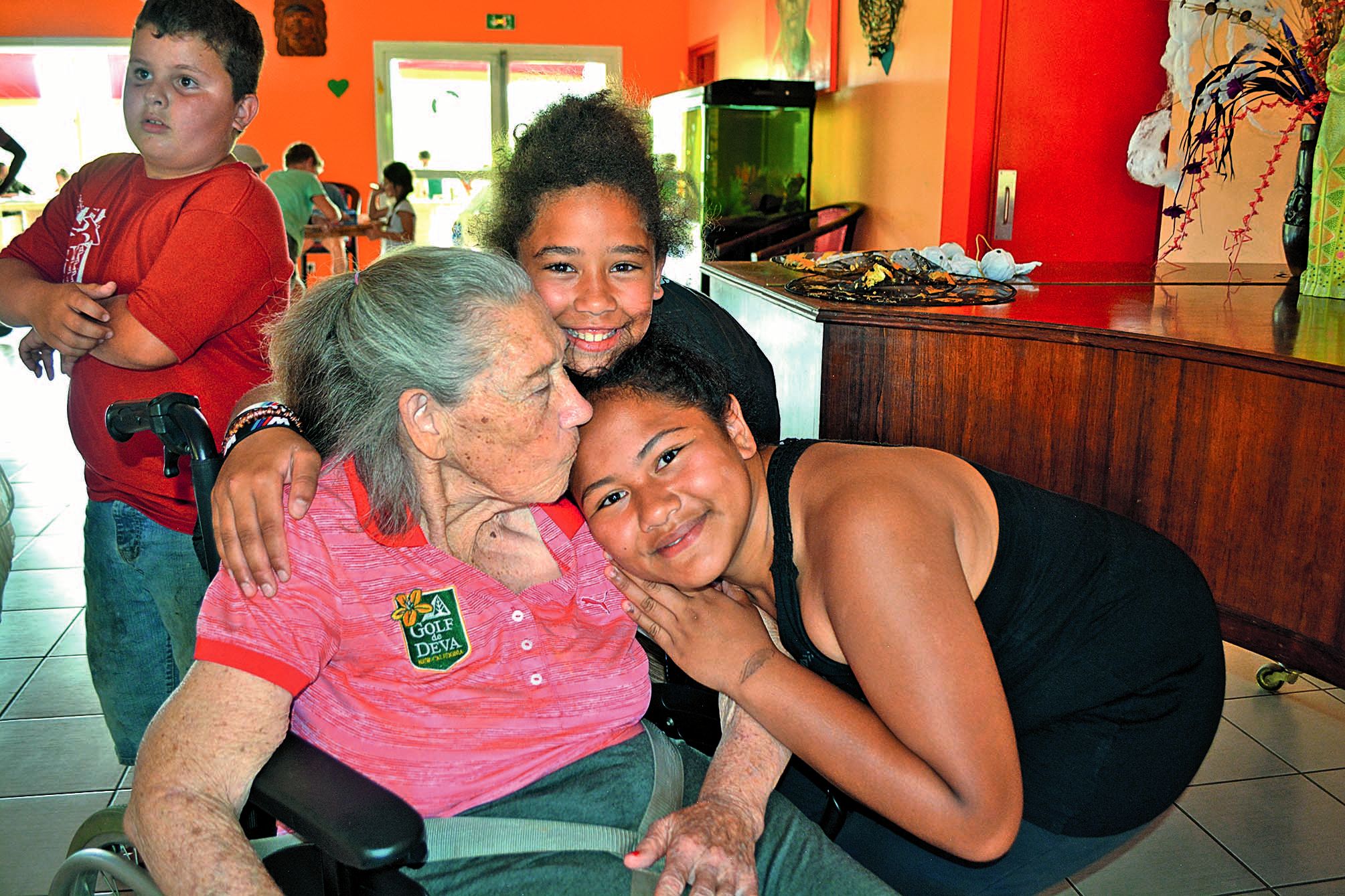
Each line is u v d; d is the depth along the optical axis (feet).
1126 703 4.26
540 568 4.25
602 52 31.40
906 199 17.90
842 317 8.05
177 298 5.64
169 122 5.74
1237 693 9.21
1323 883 6.82
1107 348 6.32
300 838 3.67
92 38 30.22
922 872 4.62
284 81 30.53
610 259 4.73
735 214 20.92
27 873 6.84
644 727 4.43
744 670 3.93
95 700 9.12
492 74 31.09
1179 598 4.44
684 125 22.54
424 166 31.78
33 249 6.31
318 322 3.90
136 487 5.87
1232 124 9.82
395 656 3.86
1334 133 8.09
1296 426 5.28
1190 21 9.43
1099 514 4.57
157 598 6.12
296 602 3.66
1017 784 3.58
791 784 4.95
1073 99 15.96
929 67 16.84
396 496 3.79
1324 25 8.50
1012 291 9.05
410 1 30.45
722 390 4.00
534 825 3.84
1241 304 8.04
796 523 3.94
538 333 3.69
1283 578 5.43
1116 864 7.03
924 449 4.27
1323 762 8.15
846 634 3.59
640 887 3.78
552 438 3.77
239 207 5.89
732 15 27.58
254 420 4.08
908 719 3.51
